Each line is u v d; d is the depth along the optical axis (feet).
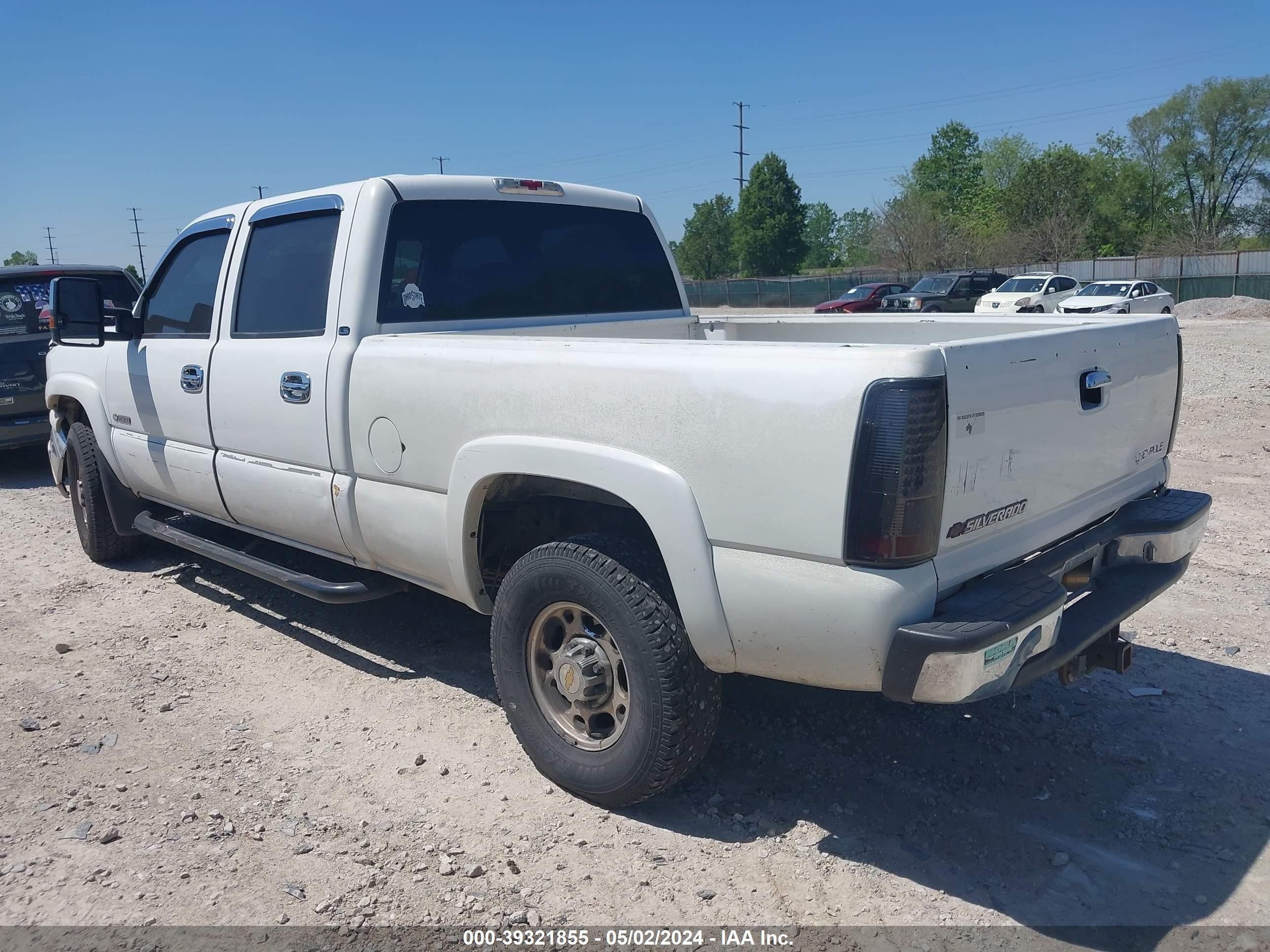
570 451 10.29
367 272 13.02
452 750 12.42
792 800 11.17
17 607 18.02
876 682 8.84
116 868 10.07
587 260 15.94
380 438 12.47
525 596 11.05
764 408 8.90
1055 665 9.61
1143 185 215.10
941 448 8.46
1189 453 29.27
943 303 96.58
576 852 10.26
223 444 15.16
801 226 249.55
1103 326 11.01
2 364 29.37
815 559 8.79
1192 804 10.96
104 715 13.52
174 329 16.53
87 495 19.79
